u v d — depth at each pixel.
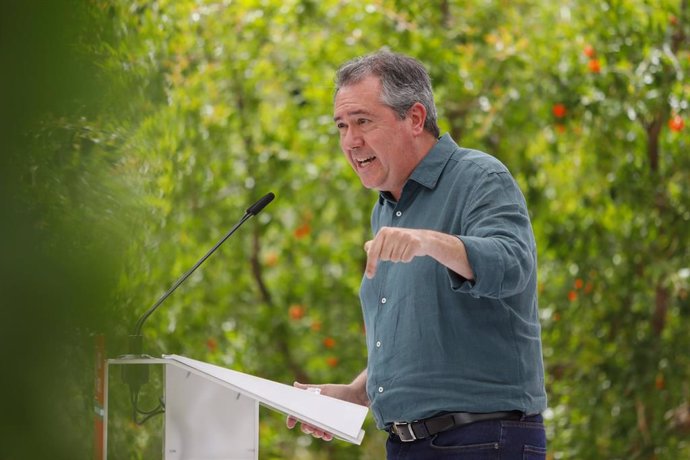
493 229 4.52
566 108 11.86
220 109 12.43
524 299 4.84
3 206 2.53
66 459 2.48
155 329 8.96
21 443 2.42
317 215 13.49
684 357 12.15
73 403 2.77
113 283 2.78
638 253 12.26
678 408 12.34
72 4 2.44
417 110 5.11
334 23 12.65
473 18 12.44
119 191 4.04
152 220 6.90
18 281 2.51
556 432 12.50
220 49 12.28
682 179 12.14
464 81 12.10
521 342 4.79
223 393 4.84
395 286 5.01
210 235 12.67
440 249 4.09
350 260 13.96
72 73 2.44
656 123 12.15
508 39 11.98
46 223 2.69
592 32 11.99
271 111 13.16
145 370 4.89
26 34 2.37
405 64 5.13
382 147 5.06
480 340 4.75
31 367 2.46
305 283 13.95
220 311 12.85
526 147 12.39
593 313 12.38
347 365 13.55
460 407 4.72
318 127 13.00
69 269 2.61
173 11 10.66
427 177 5.03
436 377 4.78
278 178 13.18
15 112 2.38
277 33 12.70
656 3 11.91
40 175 3.38
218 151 12.42
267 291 13.87
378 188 5.31
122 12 5.32
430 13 12.64
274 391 4.44
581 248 12.32
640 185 12.14
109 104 3.37
